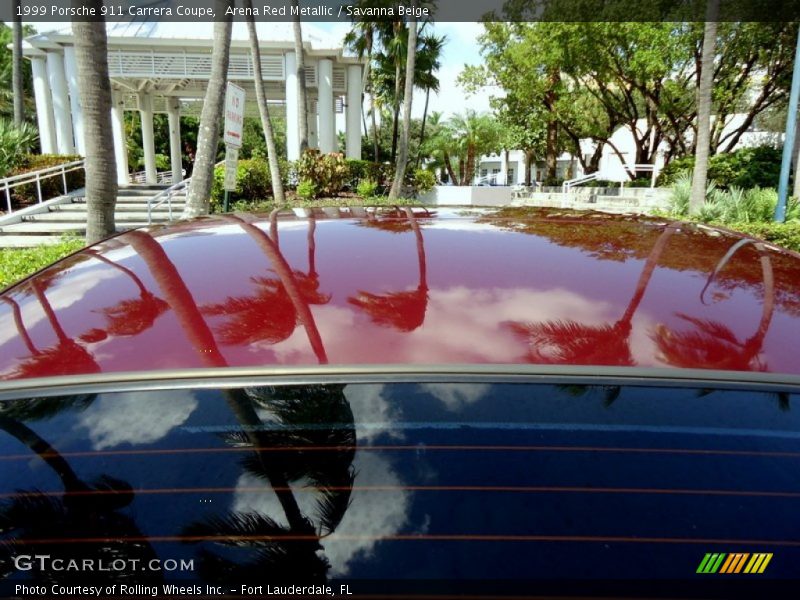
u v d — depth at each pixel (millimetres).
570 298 1265
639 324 1174
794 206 10891
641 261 1502
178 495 948
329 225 1803
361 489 948
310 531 917
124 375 1071
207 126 8820
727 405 1016
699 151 11727
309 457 976
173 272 1436
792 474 958
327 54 15719
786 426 996
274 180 13500
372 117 28203
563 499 929
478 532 904
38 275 1627
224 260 1495
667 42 16750
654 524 909
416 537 904
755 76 20266
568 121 25438
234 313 1214
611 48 18734
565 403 1010
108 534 927
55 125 16562
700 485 941
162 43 14562
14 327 1285
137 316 1238
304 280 1346
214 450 983
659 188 18203
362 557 893
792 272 1473
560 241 1657
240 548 907
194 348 1116
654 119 23047
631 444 972
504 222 1880
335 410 1006
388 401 1014
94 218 6434
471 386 1029
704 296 1305
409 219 1902
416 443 979
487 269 1407
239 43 14594
